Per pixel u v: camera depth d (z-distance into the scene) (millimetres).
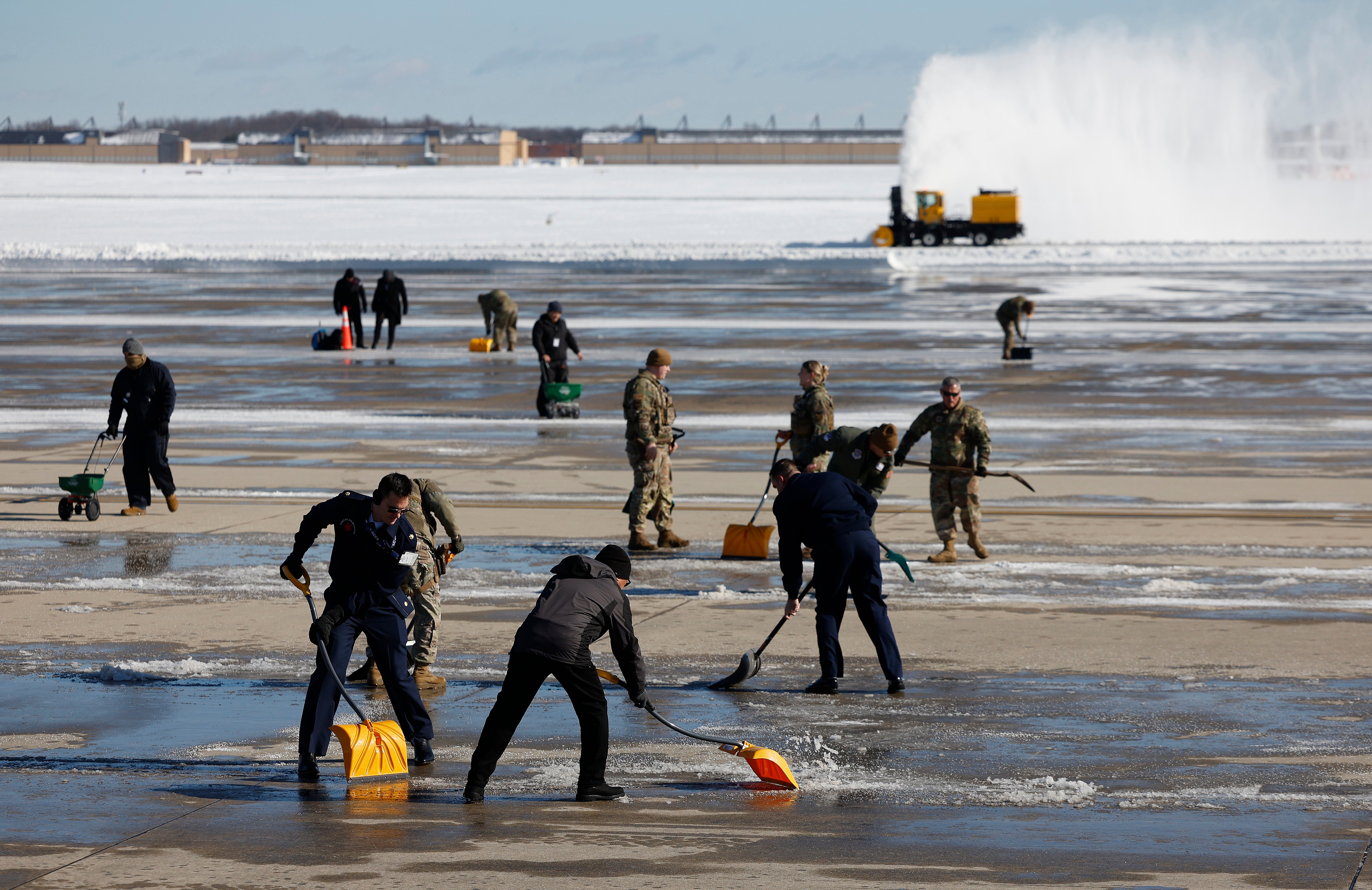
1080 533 43406
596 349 105812
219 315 135375
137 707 26234
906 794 21016
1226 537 42594
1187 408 72750
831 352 101875
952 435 39219
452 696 27094
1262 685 27406
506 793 21422
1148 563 39094
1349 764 22391
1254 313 131250
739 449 61219
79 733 24578
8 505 49344
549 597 20969
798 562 27703
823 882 17047
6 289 168750
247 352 104750
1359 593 35438
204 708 26203
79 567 39219
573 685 20766
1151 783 21453
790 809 20328
